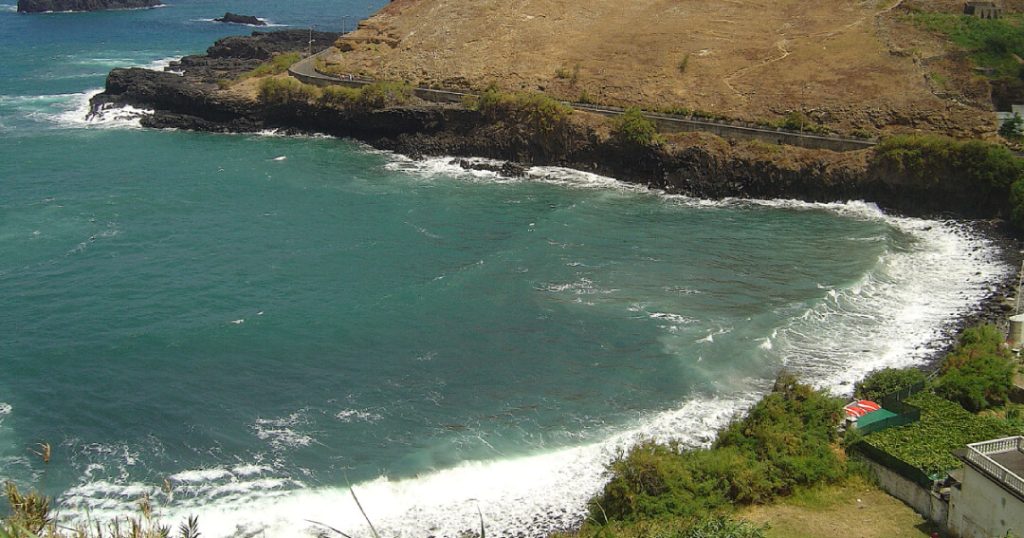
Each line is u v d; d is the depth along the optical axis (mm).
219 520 53406
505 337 74625
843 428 59406
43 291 82875
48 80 181125
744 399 65938
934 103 119062
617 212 107250
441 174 123000
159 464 58531
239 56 188250
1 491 54812
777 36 141625
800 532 50031
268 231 98750
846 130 117875
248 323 76500
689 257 92125
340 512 54500
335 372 69438
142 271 87438
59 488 55938
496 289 83062
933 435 56406
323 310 79000
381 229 99438
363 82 145750
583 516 53844
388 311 78812
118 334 74688
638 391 67000
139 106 154500
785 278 86625
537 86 138250
